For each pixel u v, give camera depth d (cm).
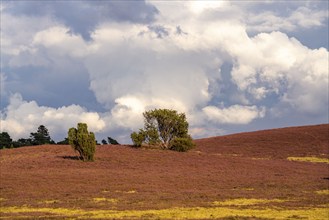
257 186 5544
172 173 6656
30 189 5009
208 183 5728
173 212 3534
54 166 7294
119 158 8206
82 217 3269
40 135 16288
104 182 5597
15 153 9431
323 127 13062
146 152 9088
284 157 9675
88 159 7888
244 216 3322
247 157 9750
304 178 6425
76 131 7944
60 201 4222
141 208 3753
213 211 3606
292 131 12750
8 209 3812
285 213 3522
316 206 3931
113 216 3328
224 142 12200
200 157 8712
